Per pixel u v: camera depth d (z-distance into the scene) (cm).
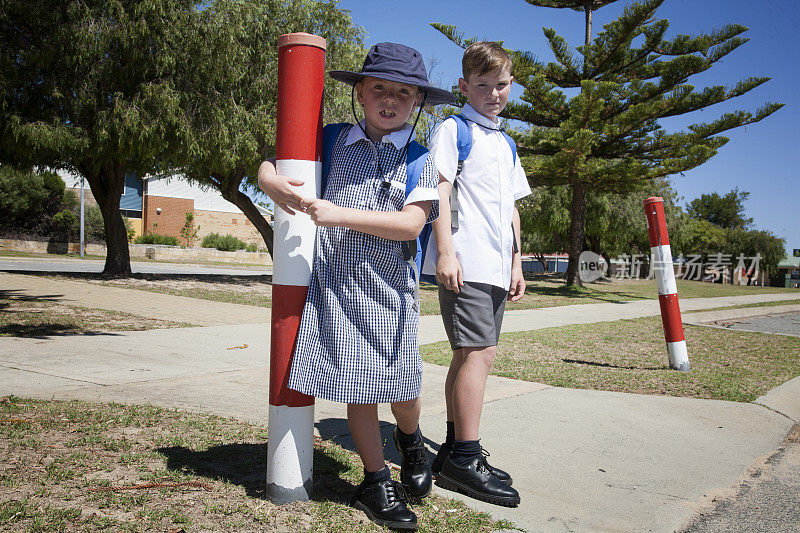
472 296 259
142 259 3500
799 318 1392
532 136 2200
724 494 264
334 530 197
